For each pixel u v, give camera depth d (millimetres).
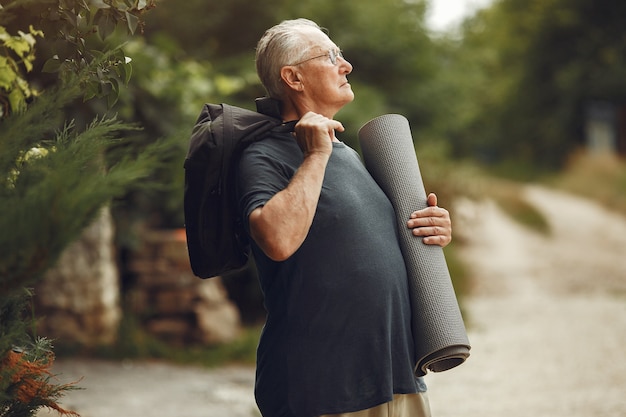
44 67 2758
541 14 39906
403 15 14898
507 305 12266
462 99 15977
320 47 2789
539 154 42344
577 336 9320
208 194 2674
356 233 2609
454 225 19422
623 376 7312
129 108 7301
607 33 38562
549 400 6586
